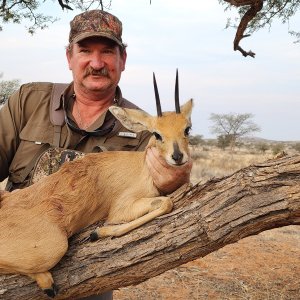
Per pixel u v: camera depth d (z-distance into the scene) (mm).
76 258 1240
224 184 1186
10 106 1609
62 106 1587
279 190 1127
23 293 1206
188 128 1386
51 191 1282
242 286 2332
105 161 1384
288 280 2439
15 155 1583
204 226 1174
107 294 1604
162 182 1309
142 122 1425
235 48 3150
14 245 1174
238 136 14445
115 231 1235
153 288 2287
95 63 1537
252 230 1167
